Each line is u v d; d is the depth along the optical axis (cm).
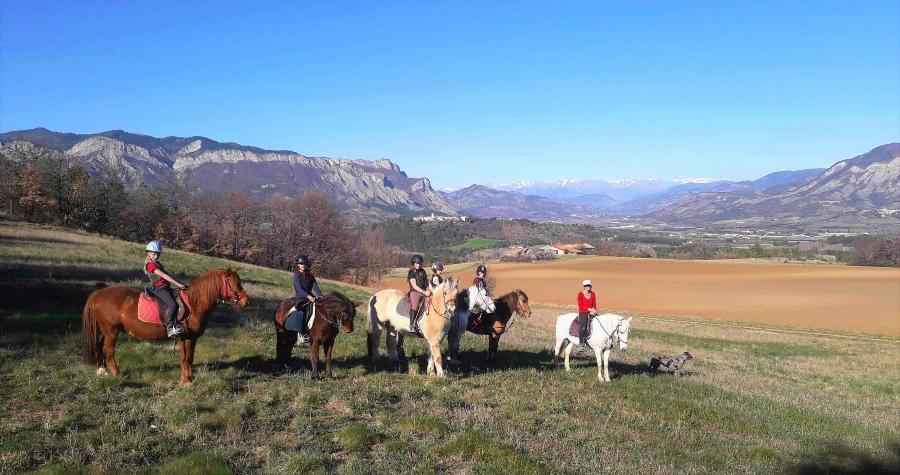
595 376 1524
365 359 1448
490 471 787
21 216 6462
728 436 1121
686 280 8838
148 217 7281
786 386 1950
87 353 1079
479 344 1944
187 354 1090
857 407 1694
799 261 13212
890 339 4194
